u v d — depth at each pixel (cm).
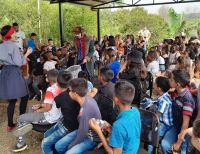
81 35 654
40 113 324
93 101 244
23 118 320
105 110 275
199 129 174
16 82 377
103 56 666
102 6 1259
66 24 1631
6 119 447
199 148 176
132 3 1167
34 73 552
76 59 669
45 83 534
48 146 276
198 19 2217
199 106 261
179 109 255
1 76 378
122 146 193
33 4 1686
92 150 230
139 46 939
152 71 471
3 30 368
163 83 278
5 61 371
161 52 668
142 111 231
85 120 235
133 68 370
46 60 541
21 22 1587
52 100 305
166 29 2050
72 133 262
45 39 1602
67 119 265
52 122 311
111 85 326
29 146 353
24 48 648
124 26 2102
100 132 206
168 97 263
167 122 260
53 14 1661
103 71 326
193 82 323
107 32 1969
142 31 1315
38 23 1603
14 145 355
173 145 238
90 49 651
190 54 521
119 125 192
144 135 229
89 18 1680
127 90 197
